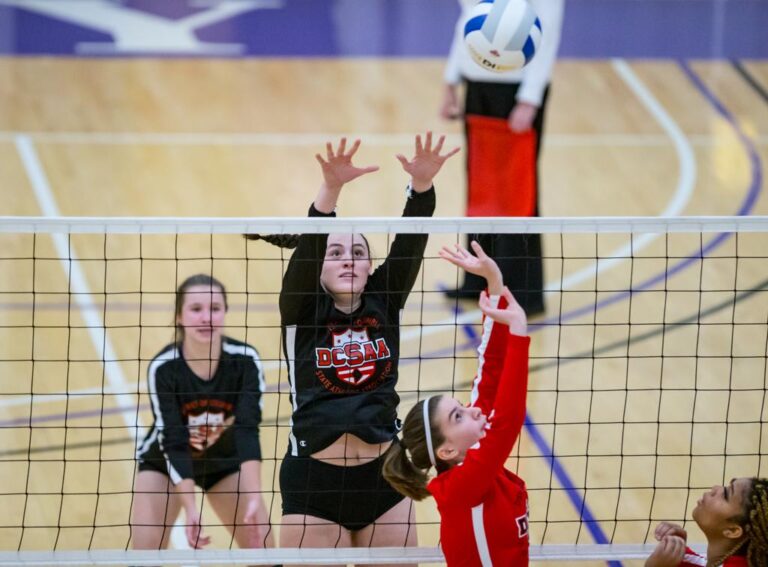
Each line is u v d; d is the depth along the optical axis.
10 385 14.37
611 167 21.30
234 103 24.39
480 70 16.59
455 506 7.83
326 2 30.42
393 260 9.03
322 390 8.80
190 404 9.92
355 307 8.95
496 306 8.35
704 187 20.47
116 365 14.93
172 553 8.77
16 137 22.23
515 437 7.67
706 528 7.96
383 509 8.96
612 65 26.22
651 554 8.49
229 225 8.48
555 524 11.65
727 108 24.09
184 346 9.95
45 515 11.75
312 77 25.81
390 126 23.25
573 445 13.20
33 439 13.20
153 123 23.30
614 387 14.58
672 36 27.81
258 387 9.95
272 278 17.25
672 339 15.80
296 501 8.89
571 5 29.69
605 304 16.86
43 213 18.94
